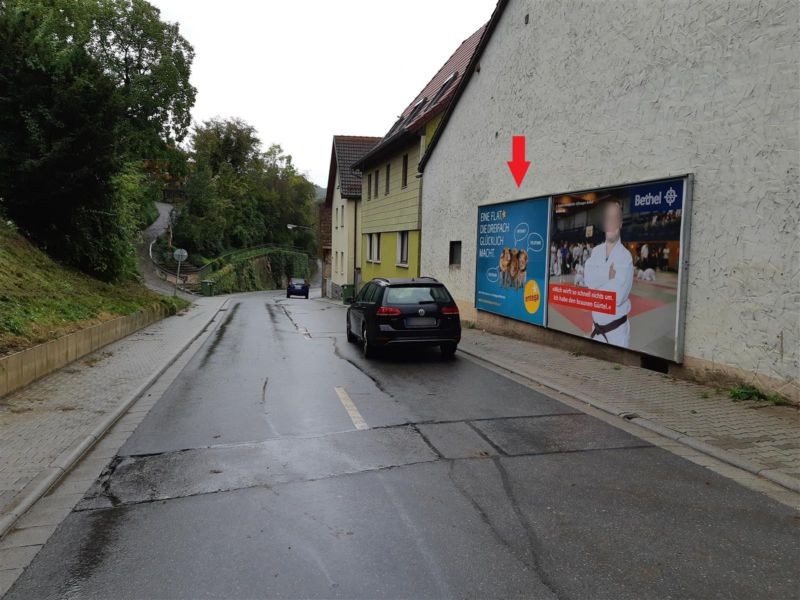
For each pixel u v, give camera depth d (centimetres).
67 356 1004
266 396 804
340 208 3875
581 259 1048
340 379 918
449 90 2045
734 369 727
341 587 328
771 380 677
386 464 523
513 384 870
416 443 582
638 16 888
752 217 695
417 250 2072
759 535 382
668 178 820
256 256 6700
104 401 755
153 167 5681
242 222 6944
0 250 1271
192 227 5475
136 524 412
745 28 699
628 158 921
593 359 1015
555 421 660
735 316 722
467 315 1611
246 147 7275
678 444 571
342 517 416
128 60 4303
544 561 352
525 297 1269
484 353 1133
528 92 1247
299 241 8706
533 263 1232
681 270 796
